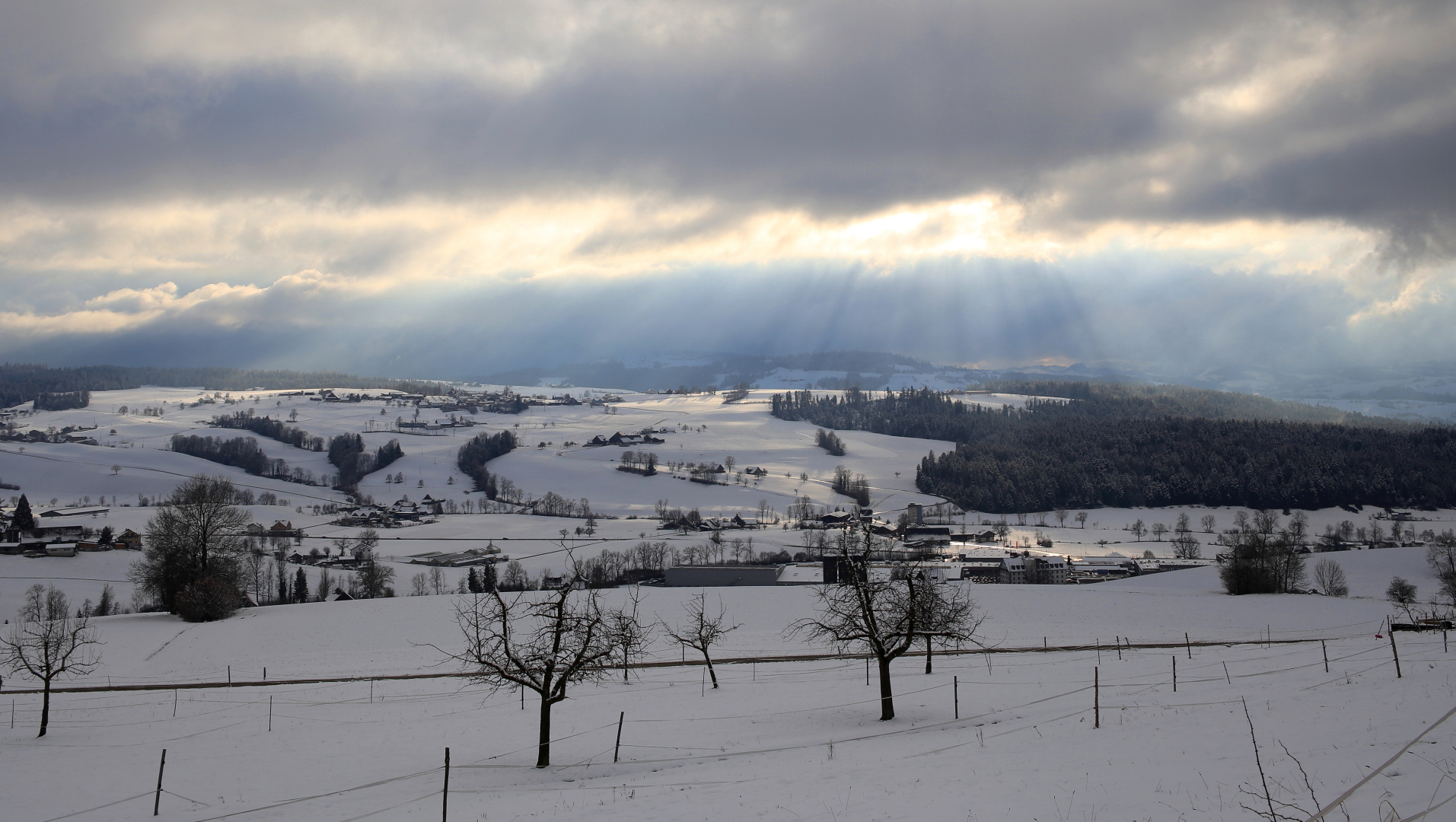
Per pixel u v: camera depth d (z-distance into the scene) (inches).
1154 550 6811.0
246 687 2153.1
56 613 3331.7
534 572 5457.7
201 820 1036.5
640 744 1326.3
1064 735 1048.8
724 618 3127.5
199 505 3587.6
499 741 1433.3
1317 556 5191.9
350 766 1298.0
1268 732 894.4
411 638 2925.7
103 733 1628.9
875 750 1109.7
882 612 1485.0
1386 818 554.9
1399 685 1076.5
